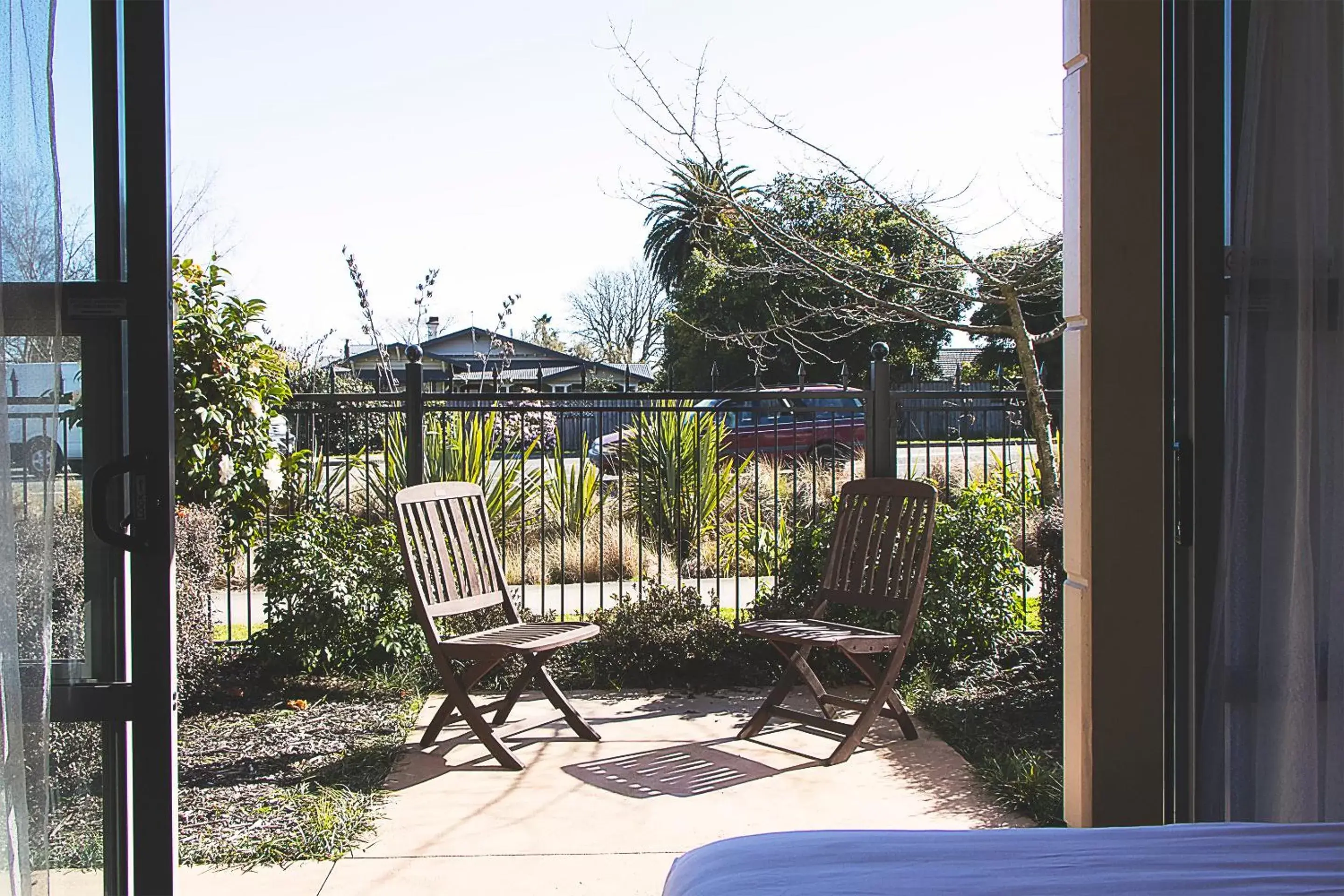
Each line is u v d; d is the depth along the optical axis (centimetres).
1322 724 239
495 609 569
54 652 213
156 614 213
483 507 496
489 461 705
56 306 205
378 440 708
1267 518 248
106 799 215
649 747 458
